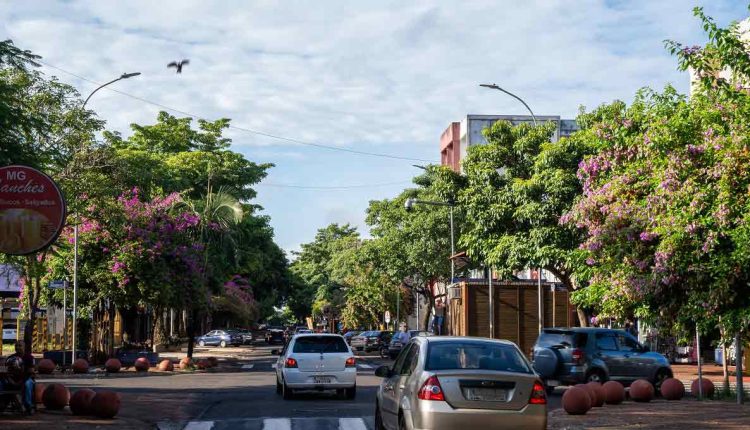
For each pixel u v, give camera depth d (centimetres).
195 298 3850
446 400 1120
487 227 3206
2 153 1802
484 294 4062
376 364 4325
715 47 1564
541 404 1138
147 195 4241
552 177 3000
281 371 2280
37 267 2652
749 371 2984
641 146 1739
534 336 4034
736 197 1504
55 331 3931
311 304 12488
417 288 6719
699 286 1577
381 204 6206
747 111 1528
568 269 3159
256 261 7450
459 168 7975
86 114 2989
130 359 3706
